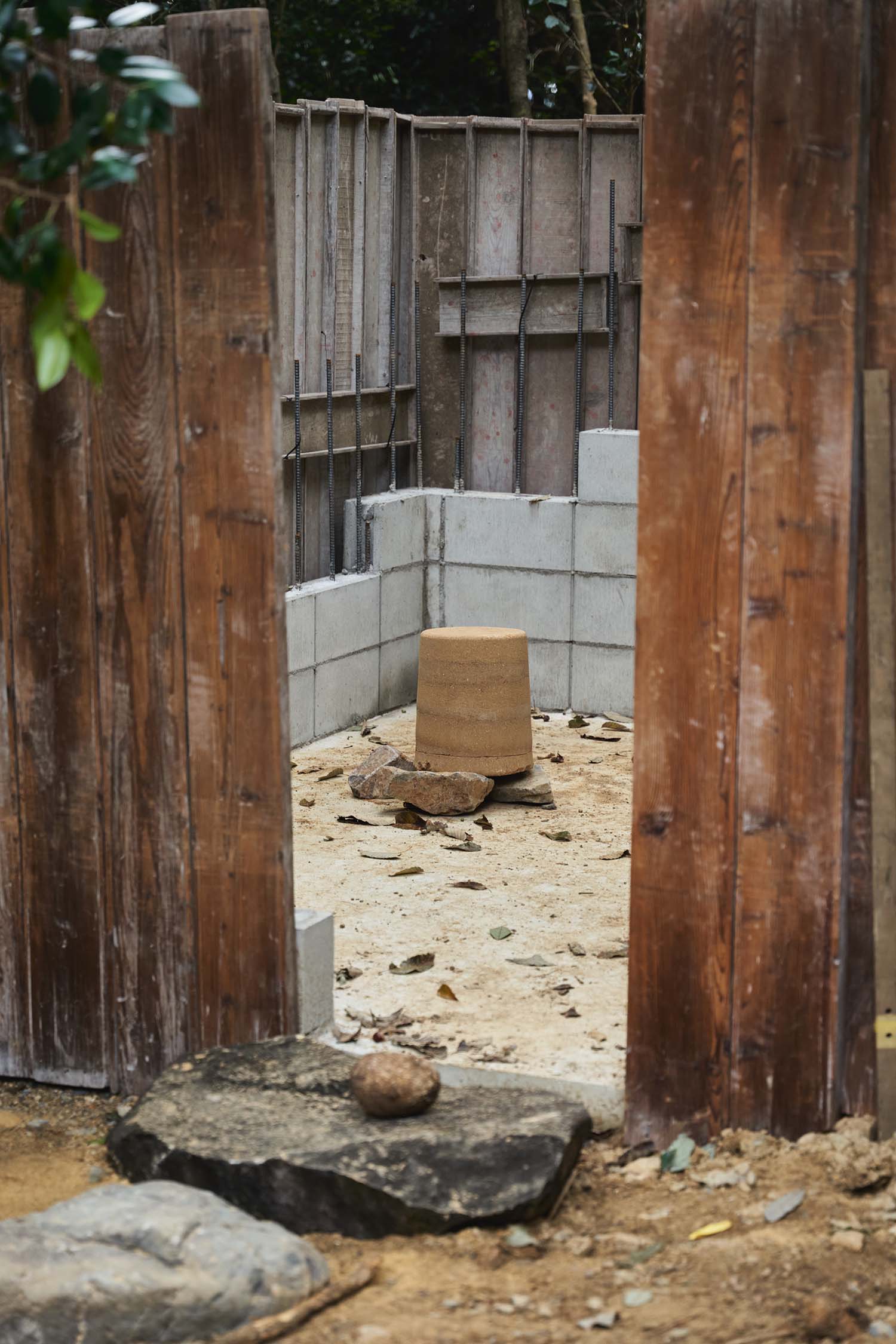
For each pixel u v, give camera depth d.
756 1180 4.12
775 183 3.97
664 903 4.31
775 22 3.91
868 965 4.23
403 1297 3.62
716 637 4.17
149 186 4.37
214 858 4.65
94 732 4.71
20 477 4.64
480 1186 3.95
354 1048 4.96
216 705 4.57
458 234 11.24
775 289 4.00
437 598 11.19
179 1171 4.12
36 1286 3.46
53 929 4.87
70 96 4.42
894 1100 4.21
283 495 4.49
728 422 4.09
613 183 10.58
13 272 2.93
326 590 9.95
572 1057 4.88
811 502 4.05
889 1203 4.00
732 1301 3.58
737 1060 4.30
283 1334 3.46
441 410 11.52
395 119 10.80
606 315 10.96
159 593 4.57
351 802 8.66
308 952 4.84
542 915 6.63
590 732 10.39
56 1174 4.40
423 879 7.18
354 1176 3.94
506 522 10.82
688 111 4.01
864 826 4.18
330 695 10.15
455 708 8.70
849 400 3.99
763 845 4.20
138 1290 3.45
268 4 14.83
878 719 4.11
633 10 15.27
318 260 10.27
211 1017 4.75
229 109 4.27
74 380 4.54
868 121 3.93
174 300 4.41
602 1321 3.49
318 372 10.45
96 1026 4.88
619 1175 4.28
